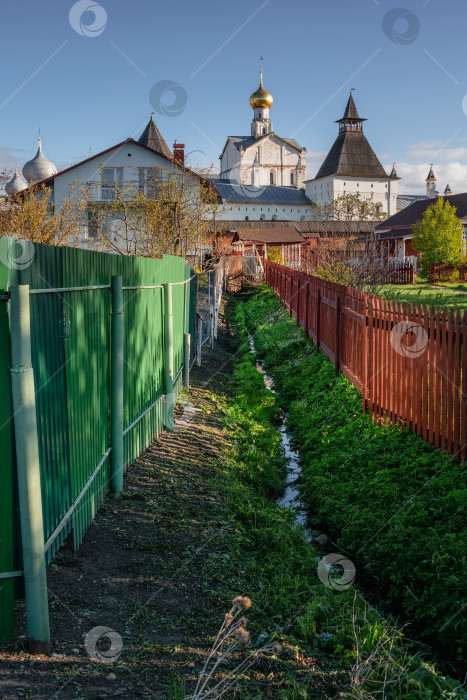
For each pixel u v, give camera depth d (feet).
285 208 291.99
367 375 27.99
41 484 12.25
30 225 58.18
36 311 12.12
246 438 28.63
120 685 9.96
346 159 309.01
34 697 9.18
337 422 28.89
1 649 10.42
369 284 67.36
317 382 36.94
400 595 15.52
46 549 12.42
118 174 124.06
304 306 54.54
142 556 15.05
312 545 18.92
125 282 20.57
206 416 30.68
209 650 11.59
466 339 19.35
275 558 16.83
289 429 32.60
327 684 10.99
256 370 44.68
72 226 62.23
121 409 18.70
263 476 24.70
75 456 14.78
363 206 252.83
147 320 24.08
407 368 23.86
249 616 13.35
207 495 20.22
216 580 14.65
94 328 16.83
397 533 17.28
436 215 118.62
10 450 10.58
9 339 10.41
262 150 310.04
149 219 64.03
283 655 11.76
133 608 12.60
